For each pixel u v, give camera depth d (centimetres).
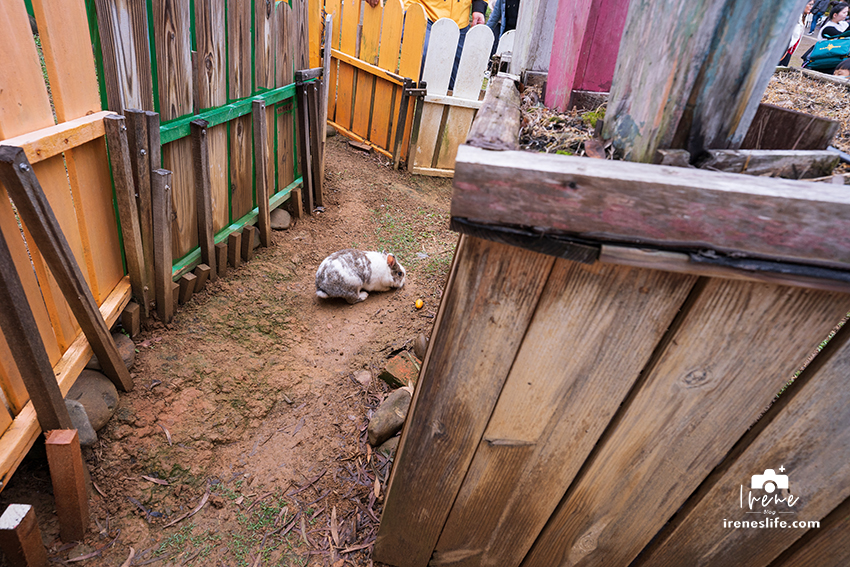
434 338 138
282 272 408
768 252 100
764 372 122
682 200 98
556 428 146
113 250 274
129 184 254
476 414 149
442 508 177
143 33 254
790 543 151
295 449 273
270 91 410
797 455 134
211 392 285
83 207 238
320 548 226
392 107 613
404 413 283
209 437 264
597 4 176
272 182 452
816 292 109
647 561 171
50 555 204
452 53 571
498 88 193
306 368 325
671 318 120
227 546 224
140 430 253
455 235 534
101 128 235
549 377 136
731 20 105
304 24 445
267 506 242
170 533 225
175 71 288
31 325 184
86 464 233
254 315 353
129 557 212
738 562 160
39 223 189
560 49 203
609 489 155
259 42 376
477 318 129
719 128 120
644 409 135
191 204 334
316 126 466
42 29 195
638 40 123
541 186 101
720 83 112
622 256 105
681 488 149
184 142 312
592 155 133
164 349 297
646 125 121
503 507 171
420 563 204
